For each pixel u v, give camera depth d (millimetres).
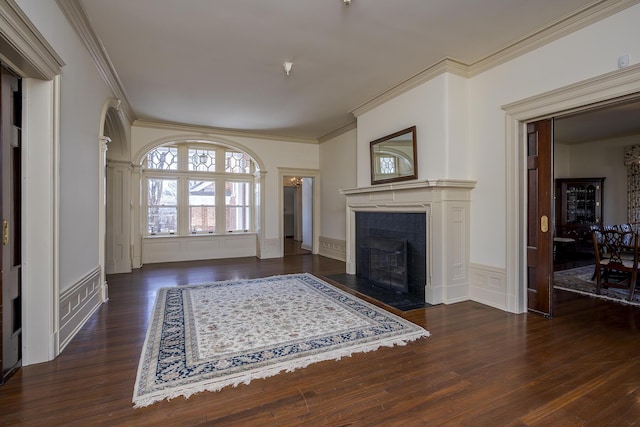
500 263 3605
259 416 1739
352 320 3213
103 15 2846
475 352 2508
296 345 2625
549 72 3123
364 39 3281
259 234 7418
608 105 2826
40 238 2342
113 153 5586
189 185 7262
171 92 4730
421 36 3230
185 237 7090
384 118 4809
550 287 3281
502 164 3572
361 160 5379
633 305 3691
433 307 3646
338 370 2236
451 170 3801
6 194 2094
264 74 4113
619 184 6953
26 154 2295
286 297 4055
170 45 3387
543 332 2904
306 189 9078
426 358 2410
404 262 4270
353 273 5465
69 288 2727
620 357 2408
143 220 6816
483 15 2873
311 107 5441
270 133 7305
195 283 4844
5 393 1945
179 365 2287
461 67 3834
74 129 2846
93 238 3471
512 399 1893
